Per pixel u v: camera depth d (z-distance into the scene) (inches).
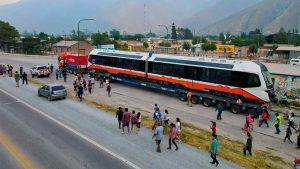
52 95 1169.4
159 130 655.8
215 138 603.2
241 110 1068.5
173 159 628.4
